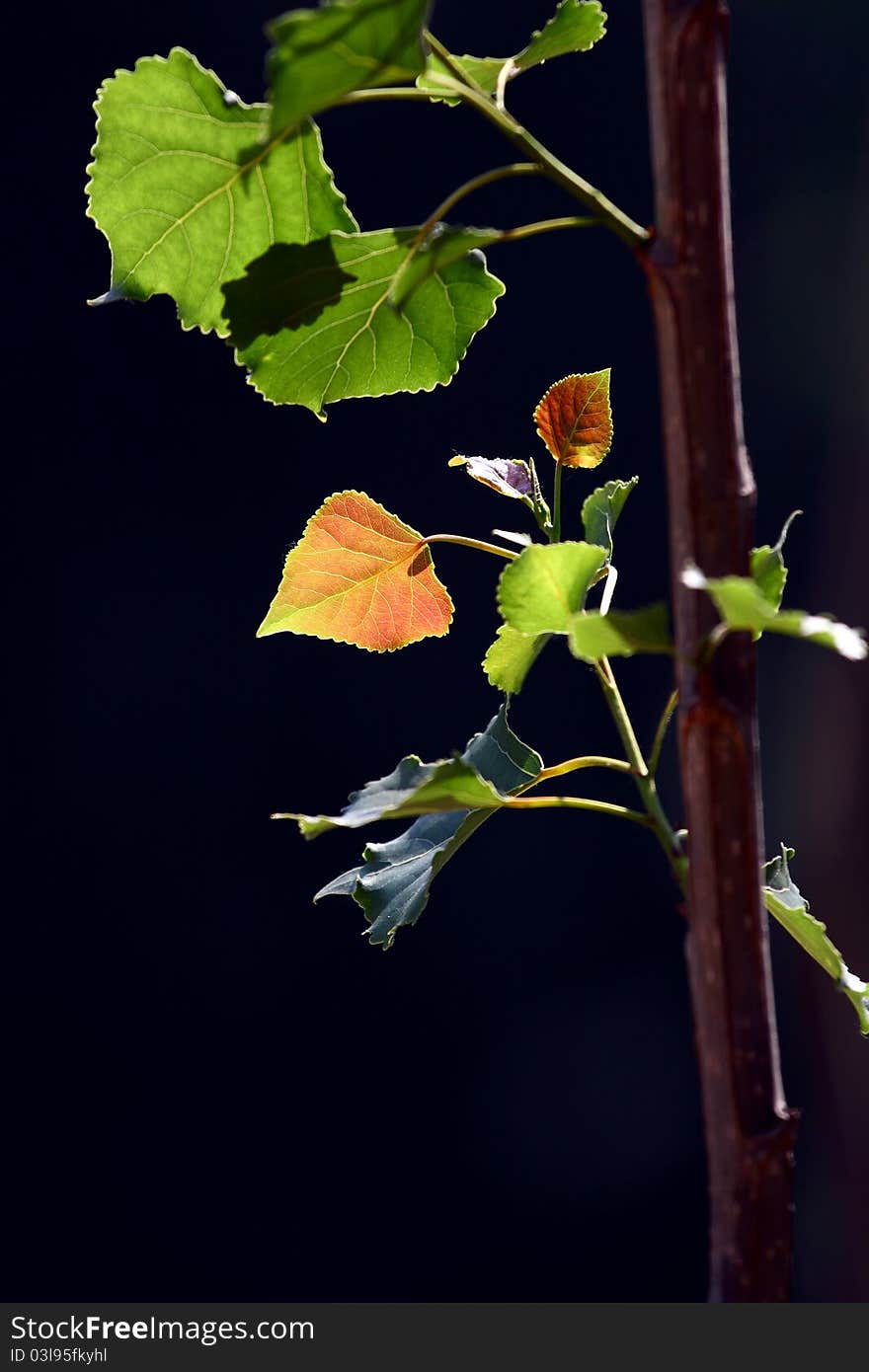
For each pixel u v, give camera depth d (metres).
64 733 12.60
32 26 11.99
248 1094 12.67
